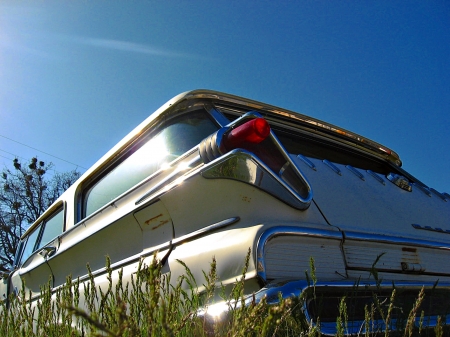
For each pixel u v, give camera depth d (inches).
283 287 59.7
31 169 1011.3
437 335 51.4
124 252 101.7
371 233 82.7
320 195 87.5
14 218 959.6
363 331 62.3
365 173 114.3
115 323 54.4
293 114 121.5
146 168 113.7
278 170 77.5
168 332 40.9
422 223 104.7
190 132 103.0
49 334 75.2
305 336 56.2
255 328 47.1
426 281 82.8
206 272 73.0
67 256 127.2
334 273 73.1
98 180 140.9
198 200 82.4
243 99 110.3
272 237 67.6
